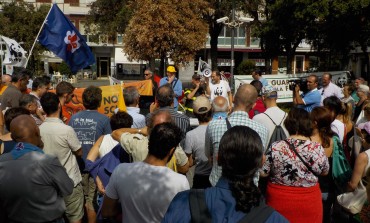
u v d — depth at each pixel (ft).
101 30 111.96
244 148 7.01
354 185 12.83
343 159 14.70
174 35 62.28
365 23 63.41
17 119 11.43
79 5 159.94
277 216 6.77
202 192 7.11
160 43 63.57
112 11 109.19
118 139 12.93
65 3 158.10
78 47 30.96
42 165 11.00
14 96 23.11
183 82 133.69
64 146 14.73
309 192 12.08
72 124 16.62
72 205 15.24
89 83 140.97
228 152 7.08
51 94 15.11
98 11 112.88
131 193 9.72
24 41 106.01
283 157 12.06
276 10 68.54
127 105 18.48
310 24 67.15
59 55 30.40
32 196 10.85
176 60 65.51
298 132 12.65
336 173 14.66
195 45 66.33
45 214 11.08
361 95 27.68
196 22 66.33
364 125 15.05
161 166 10.06
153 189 9.69
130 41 65.87
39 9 112.06
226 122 13.26
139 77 163.22
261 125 13.44
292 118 12.70
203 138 15.21
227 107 15.56
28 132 11.39
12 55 43.73
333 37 70.28
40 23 107.65
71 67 31.01
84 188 16.79
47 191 11.10
